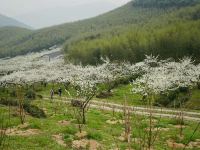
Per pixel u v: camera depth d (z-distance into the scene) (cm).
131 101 7669
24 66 17488
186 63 10438
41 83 12888
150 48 14288
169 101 7650
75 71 12156
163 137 3356
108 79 10638
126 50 14912
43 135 2797
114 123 4347
